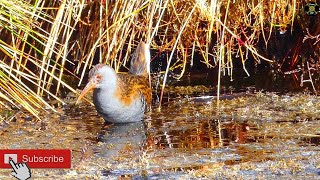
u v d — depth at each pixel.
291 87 12.31
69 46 12.70
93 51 11.76
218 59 12.41
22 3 10.51
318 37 12.78
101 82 10.23
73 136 9.79
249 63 13.52
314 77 12.79
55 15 11.84
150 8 11.42
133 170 8.29
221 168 8.24
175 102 11.65
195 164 8.44
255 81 12.80
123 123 10.52
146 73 11.24
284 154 8.71
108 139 9.63
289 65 13.36
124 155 8.88
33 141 9.50
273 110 10.88
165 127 10.19
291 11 12.48
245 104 11.30
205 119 10.55
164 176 8.04
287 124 10.07
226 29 11.67
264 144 9.16
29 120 10.60
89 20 12.11
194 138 9.56
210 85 12.66
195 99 11.73
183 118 10.67
